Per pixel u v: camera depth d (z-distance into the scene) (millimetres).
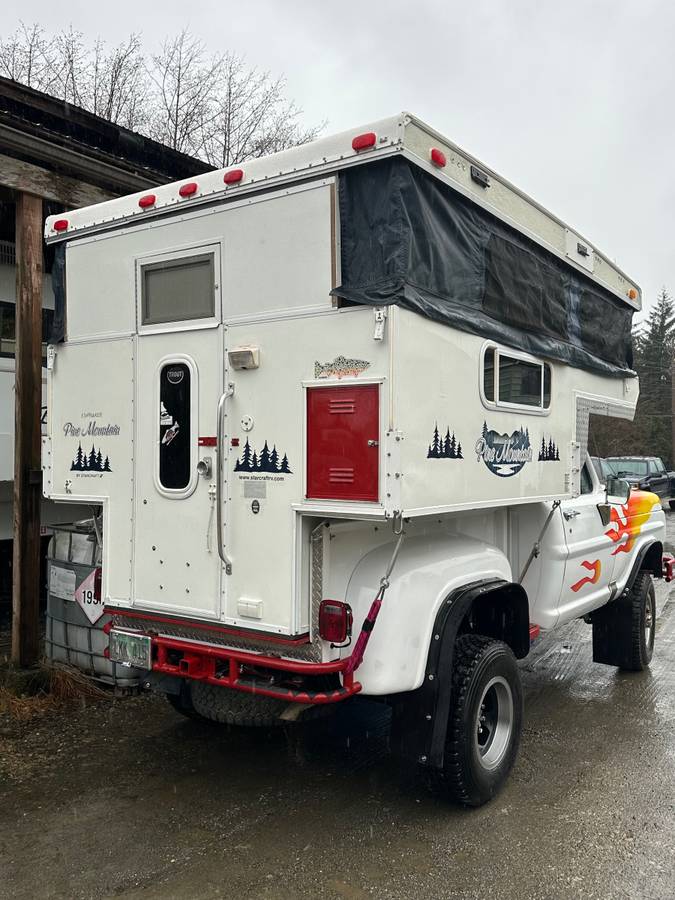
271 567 3354
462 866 3195
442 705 3471
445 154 3484
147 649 3738
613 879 3102
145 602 3779
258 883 3061
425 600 3506
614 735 4770
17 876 3102
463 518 4355
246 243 3504
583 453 5184
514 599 4184
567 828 3527
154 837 3428
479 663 3682
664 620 8219
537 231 4469
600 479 6395
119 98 17438
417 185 3316
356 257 3248
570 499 5133
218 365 3570
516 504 4207
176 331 3709
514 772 4180
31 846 3340
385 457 3068
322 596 3326
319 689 3354
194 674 3562
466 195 3662
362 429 3131
